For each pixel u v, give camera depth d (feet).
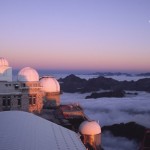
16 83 181.27
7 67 200.34
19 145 66.33
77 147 76.95
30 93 185.88
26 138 72.43
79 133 152.46
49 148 68.74
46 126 91.45
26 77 190.08
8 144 66.23
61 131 91.25
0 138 70.33
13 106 178.50
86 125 152.87
